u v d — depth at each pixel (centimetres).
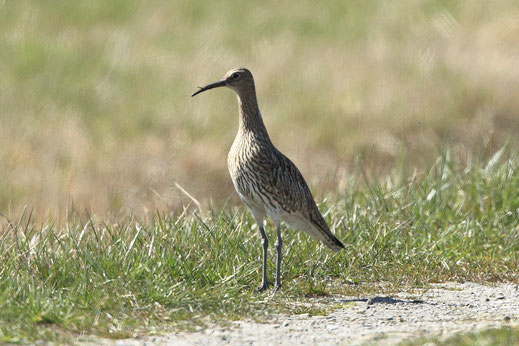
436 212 1374
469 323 942
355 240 1260
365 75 2748
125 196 1816
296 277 1163
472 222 1339
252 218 1308
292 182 1118
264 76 2795
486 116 2325
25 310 904
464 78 2620
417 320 965
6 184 1872
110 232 1186
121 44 3164
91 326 902
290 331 914
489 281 1167
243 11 3662
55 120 2416
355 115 2381
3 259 1086
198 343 862
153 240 1121
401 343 831
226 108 2597
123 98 2655
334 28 3394
